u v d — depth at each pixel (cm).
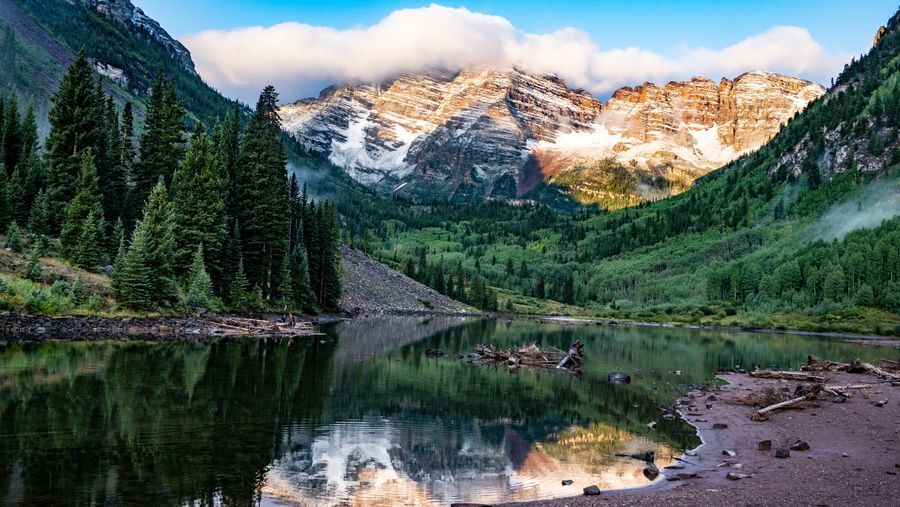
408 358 5638
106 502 1614
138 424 2469
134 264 6219
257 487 1827
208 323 6881
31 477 1773
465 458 2322
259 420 2722
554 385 4419
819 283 17525
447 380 4391
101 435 2267
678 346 8775
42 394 2889
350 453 2295
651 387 4462
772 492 1858
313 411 3002
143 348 4847
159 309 6550
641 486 1978
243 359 4669
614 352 7438
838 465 2236
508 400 3691
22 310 5031
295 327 7956
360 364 4931
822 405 3503
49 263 6162
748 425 3036
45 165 7769
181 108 8762
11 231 6088
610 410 3472
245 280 8431
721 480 2039
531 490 1933
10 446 2067
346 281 15388
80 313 5516
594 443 2638
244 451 2208
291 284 10550
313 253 11838
